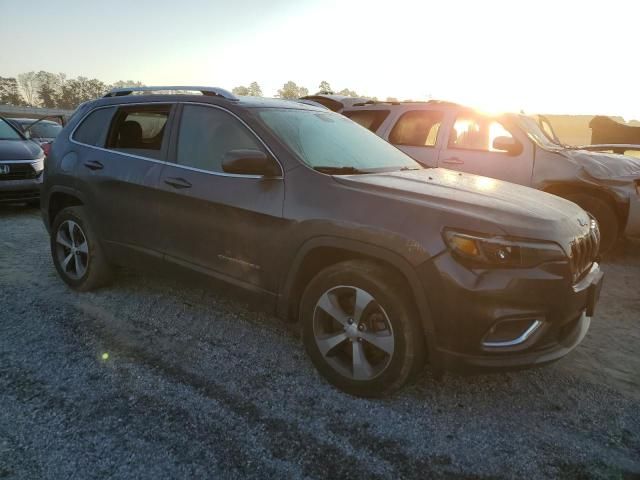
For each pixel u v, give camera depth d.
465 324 2.46
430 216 2.57
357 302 2.75
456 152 6.45
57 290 4.38
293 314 3.13
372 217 2.68
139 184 3.73
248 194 3.15
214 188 3.31
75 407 2.66
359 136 3.96
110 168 3.97
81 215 4.19
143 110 3.98
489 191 3.02
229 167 2.98
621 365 3.41
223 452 2.36
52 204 4.57
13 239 6.23
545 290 2.46
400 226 2.59
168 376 3.02
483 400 2.89
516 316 2.44
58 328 3.62
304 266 3.01
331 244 2.79
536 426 2.67
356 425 2.61
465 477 2.26
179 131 3.68
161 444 2.39
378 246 2.64
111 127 4.16
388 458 2.37
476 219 2.50
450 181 3.25
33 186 7.86
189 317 3.91
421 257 2.51
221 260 3.33
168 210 3.56
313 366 3.22
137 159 3.83
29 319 3.75
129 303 4.13
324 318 2.95
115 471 2.20
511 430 2.62
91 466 2.22
